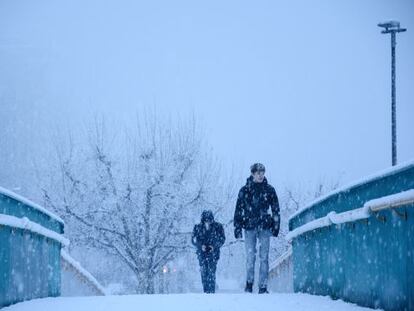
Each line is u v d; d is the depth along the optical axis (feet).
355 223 33.53
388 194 27.76
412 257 25.23
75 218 136.77
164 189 134.92
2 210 33.99
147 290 133.28
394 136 133.28
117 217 135.74
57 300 40.52
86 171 140.15
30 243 41.70
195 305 34.86
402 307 26.45
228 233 147.02
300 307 33.22
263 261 52.95
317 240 43.16
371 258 30.76
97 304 36.40
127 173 137.49
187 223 136.77
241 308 33.09
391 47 134.62
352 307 32.14
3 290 34.60
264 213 52.75
